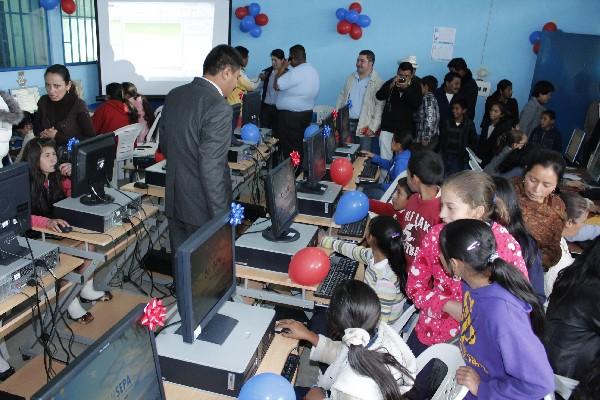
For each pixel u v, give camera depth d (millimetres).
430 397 1659
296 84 5344
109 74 6477
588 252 1722
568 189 3918
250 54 7324
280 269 2355
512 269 1408
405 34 6949
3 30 5277
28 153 2689
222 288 1798
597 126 4910
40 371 2123
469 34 6801
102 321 2867
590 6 6438
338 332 1573
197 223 2730
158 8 6523
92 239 2529
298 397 1942
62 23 5965
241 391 1392
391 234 2162
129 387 1222
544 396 1354
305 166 3312
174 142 2646
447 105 5902
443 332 1958
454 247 1439
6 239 2014
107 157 2717
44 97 3600
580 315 1696
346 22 6875
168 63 6750
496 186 1901
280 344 1884
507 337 1342
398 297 2258
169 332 1699
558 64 6398
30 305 2062
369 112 5895
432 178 2230
